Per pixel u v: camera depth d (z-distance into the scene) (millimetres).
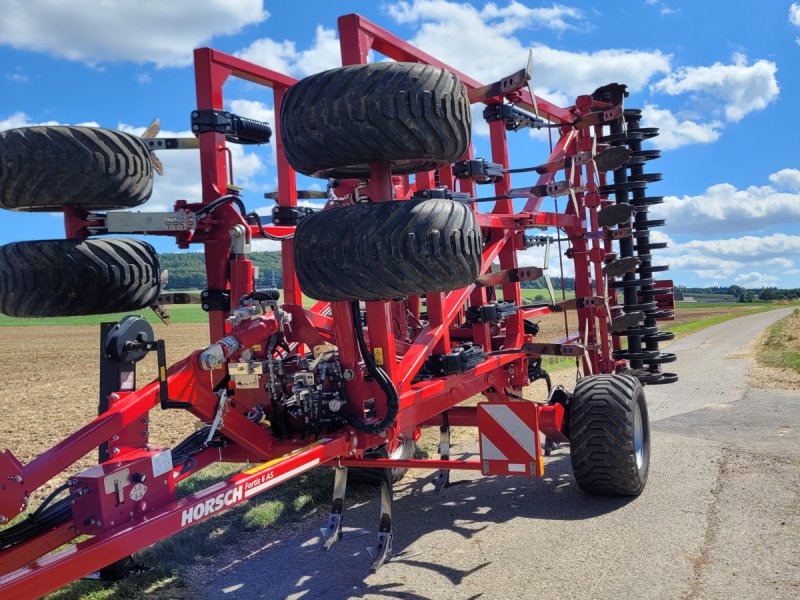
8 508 2652
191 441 4148
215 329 4324
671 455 6918
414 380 4906
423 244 3285
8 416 11156
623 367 7926
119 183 3469
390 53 4637
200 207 4168
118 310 3668
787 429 8070
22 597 2270
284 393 4207
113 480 2744
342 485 4391
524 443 3953
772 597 3707
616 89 7496
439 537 4875
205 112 4258
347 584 4086
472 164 5309
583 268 7090
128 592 3975
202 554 4574
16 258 3367
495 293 6945
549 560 4352
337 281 3350
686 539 4598
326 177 4008
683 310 81688
